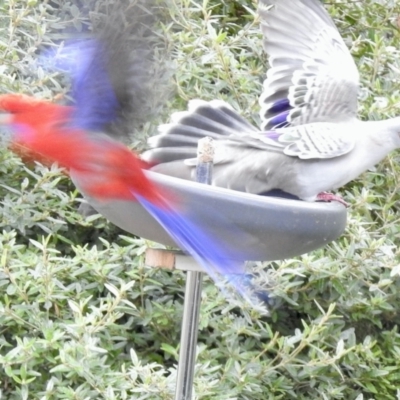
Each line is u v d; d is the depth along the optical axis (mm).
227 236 5211
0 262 7500
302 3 7914
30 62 8461
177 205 5055
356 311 8383
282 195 6777
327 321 8109
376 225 9094
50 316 7773
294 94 7480
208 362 7328
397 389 8062
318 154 6488
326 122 7031
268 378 7785
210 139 5734
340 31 10969
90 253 7867
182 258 5711
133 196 5047
